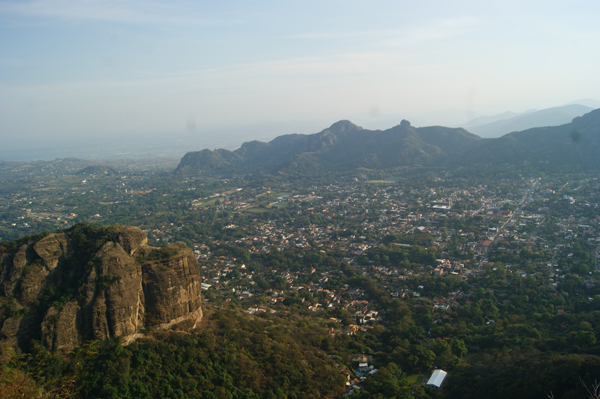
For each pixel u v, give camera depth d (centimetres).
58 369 6419
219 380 7550
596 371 7094
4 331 6662
